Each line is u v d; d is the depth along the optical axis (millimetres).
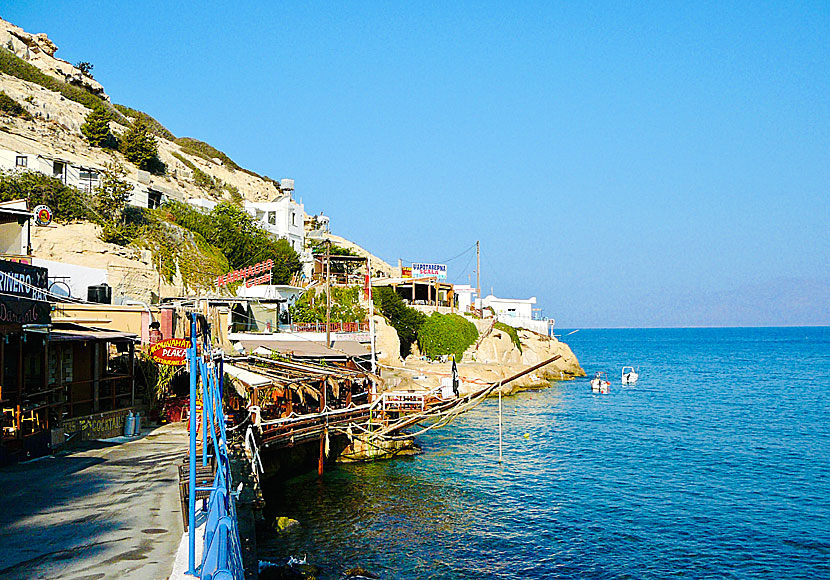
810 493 39062
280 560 26703
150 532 17531
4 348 27406
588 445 52938
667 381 110812
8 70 100188
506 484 39750
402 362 76875
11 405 26906
